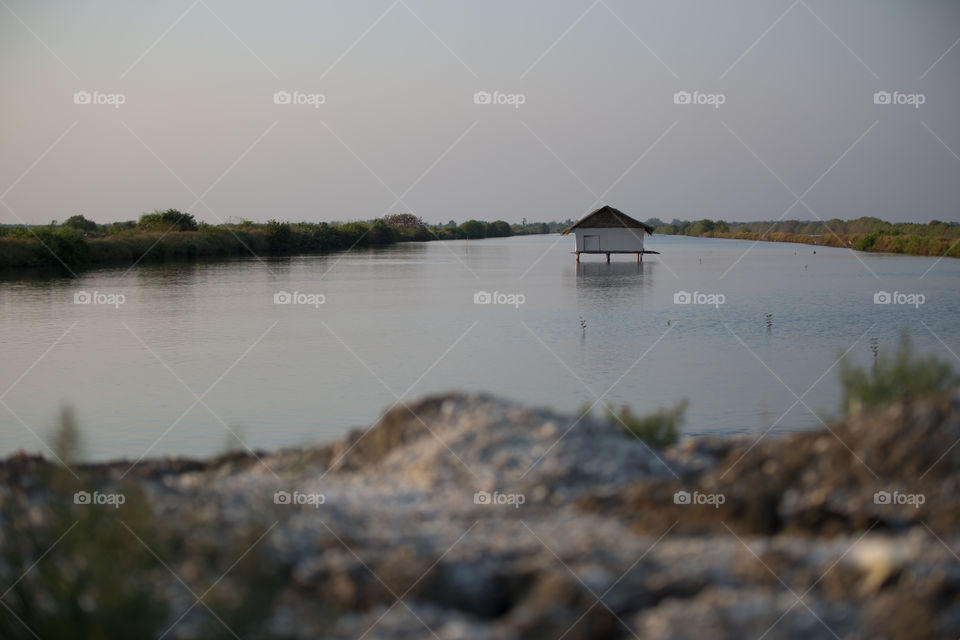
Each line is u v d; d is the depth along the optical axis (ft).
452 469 26.35
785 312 111.75
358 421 51.67
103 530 18.19
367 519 21.91
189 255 245.24
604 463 26.11
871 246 314.96
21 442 47.32
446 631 15.90
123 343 85.40
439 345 83.92
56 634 15.64
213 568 17.70
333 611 16.51
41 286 146.20
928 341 85.10
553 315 108.99
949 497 20.83
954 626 14.99
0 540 19.35
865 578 17.10
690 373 67.97
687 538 20.70
